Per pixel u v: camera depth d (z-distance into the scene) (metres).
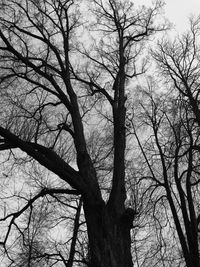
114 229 10.97
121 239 10.86
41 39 14.98
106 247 10.61
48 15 15.65
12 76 14.14
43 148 11.77
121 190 11.92
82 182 11.41
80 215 14.66
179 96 16.91
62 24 15.64
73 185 11.37
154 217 15.85
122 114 13.84
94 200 11.28
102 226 10.91
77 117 13.63
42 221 14.44
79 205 14.25
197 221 14.01
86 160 12.46
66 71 14.66
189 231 13.88
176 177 14.71
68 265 12.88
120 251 10.66
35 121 13.77
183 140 16.47
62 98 14.04
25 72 14.25
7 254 12.05
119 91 14.68
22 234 12.29
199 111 16.31
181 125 15.92
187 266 13.69
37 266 13.47
